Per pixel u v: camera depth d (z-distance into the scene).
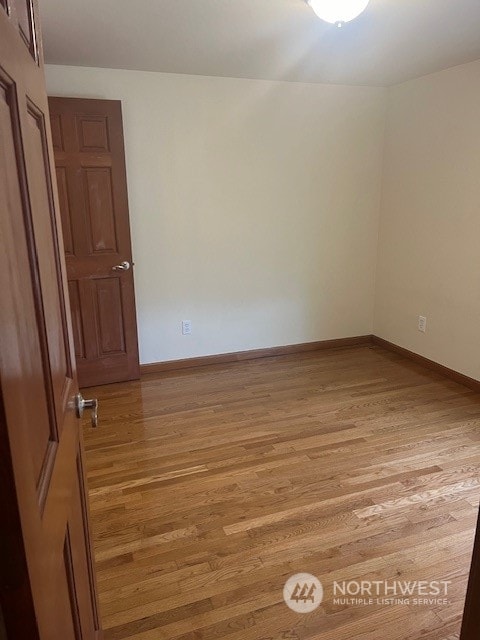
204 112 3.50
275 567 1.80
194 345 3.94
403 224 3.94
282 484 2.31
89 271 3.33
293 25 2.39
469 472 2.39
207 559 1.84
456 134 3.31
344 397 3.31
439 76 3.39
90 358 3.49
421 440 2.70
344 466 2.46
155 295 3.72
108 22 2.32
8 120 0.67
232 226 3.80
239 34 2.52
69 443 1.03
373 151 4.07
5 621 0.57
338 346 4.42
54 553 0.77
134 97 3.30
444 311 3.59
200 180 3.62
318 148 3.88
